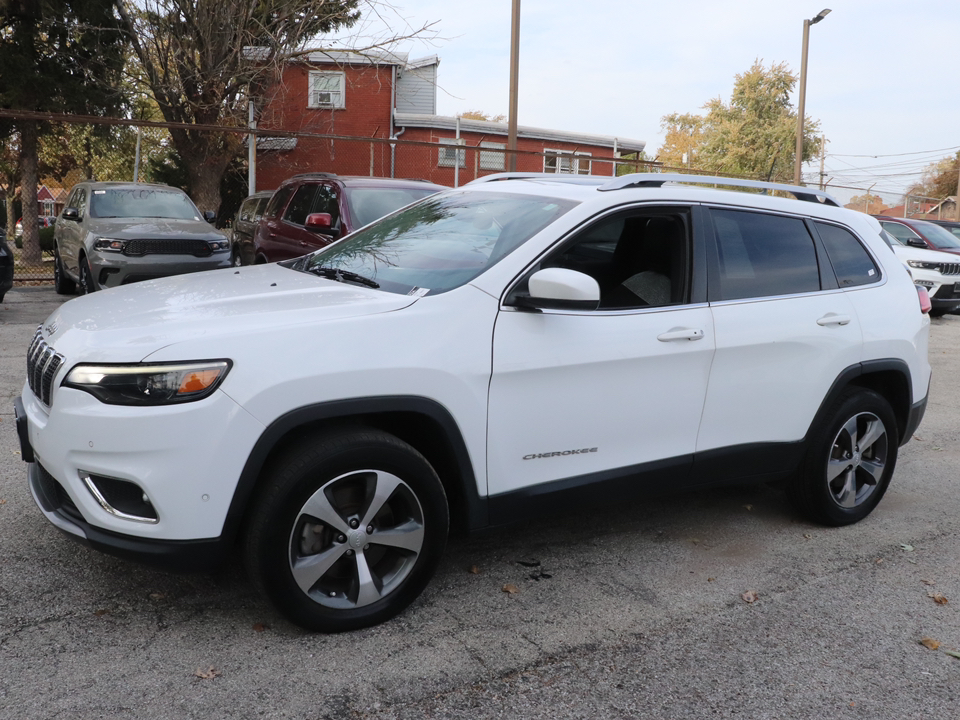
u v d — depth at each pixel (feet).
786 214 13.84
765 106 170.09
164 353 9.04
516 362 10.68
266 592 9.53
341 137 48.03
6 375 22.49
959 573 12.84
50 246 89.45
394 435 10.81
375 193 30.27
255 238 35.63
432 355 10.11
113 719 8.21
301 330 9.61
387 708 8.65
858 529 14.64
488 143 90.99
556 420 11.14
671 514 14.99
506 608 10.99
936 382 28.91
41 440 9.72
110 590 10.89
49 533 12.53
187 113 65.57
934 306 47.98
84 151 114.62
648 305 12.08
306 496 9.46
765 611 11.27
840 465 14.26
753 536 14.06
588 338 11.23
